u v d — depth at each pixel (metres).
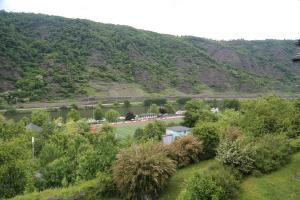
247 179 15.95
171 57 193.88
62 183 19.05
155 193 15.22
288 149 18.91
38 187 19.39
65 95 124.25
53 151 25.50
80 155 21.78
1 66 132.50
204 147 20.84
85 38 187.12
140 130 48.53
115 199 15.39
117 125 71.06
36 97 116.81
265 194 14.10
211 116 54.75
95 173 18.94
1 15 192.25
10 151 19.45
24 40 166.62
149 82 156.75
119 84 146.88
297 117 24.83
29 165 20.97
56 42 175.75
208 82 169.75
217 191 13.16
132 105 115.25
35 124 64.12
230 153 16.67
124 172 15.05
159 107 99.81
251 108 26.17
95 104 111.88
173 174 16.50
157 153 15.80
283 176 16.06
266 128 23.22
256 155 16.95
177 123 65.06
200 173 14.25
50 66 148.12
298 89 159.38
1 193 17.61
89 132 47.22
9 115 89.38
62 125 55.66
